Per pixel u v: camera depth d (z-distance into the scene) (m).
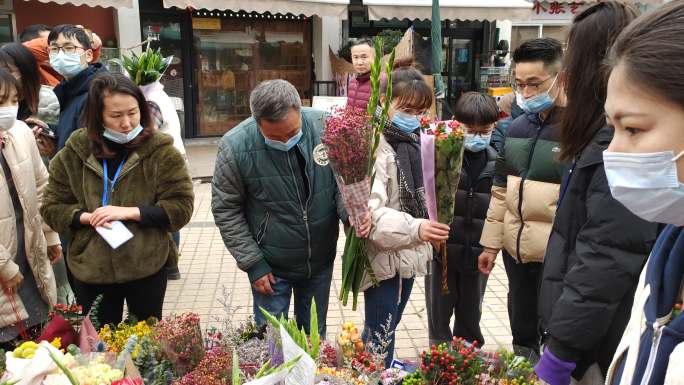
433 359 1.75
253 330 2.25
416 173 2.58
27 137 2.84
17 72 3.38
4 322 2.57
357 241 2.47
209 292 4.51
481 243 2.83
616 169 0.97
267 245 2.70
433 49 4.38
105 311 2.78
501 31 10.77
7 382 1.62
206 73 9.67
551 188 2.34
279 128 2.38
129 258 2.59
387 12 7.97
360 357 1.98
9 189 2.69
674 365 0.84
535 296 2.62
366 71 4.88
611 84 0.94
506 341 3.63
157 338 1.87
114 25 8.66
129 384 1.61
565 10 10.05
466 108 2.88
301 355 1.46
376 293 2.63
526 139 2.45
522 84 2.37
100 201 2.60
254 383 1.40
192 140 9.73
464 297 3.10
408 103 2.53
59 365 1.54
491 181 2.96
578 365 1.77
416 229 2.31
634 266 1.52
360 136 2.18
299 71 10.23
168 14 9.13
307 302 2.92
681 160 0.89
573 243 1.84
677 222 0.99
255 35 9.81
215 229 6.19
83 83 3.47
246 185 2.64
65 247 3.39
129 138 2.56
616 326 1.66
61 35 3.47
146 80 4.16
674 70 0.82
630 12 1.66
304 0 7.45
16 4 7.97
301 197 2.63
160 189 2.65
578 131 1.74
